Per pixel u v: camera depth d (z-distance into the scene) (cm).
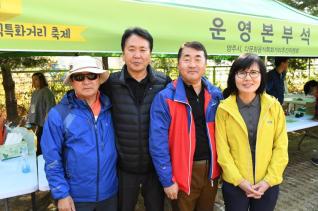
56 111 195
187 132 211
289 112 520
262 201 219
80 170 195
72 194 199
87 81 195
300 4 1136
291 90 1170
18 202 379
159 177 212
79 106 199
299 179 434
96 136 200
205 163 221
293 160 516
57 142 192
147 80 218
